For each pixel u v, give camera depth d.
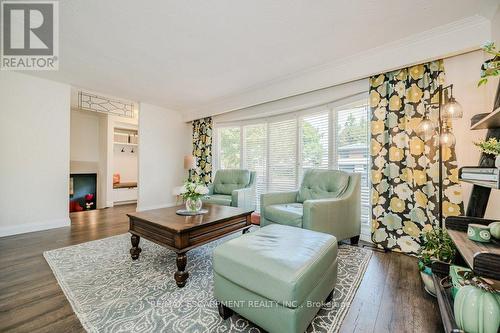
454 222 1.46
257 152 4.40
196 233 1.90
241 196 3.49
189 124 5.50
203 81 3.43
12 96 3.05
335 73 2.86
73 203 5.64
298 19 1.96
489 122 1.33
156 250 2.43
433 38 2.17
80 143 5.64
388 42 2.33
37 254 2.33
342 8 1.82
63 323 1.30
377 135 2.57
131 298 1.55
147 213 2.33
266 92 3.66
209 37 2.24
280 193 2.96
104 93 4.02
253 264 1.18
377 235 2.52
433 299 1.53
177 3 1.76
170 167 5.13
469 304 0.98
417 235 2.29
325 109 3.39
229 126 4.80
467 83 2.11
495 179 1.04
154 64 2.85
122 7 1.81
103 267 2.02
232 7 1.81
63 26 2.06
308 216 2.18
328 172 2.87
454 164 2.12
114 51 2.52
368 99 2.83
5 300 1.52
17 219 3.08
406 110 2.40
